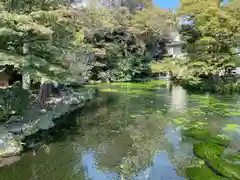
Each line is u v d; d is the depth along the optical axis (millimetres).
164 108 9148
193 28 13336
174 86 15859
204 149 4973
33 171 4047
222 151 4883
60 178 3887
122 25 19406
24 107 6273
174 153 4945
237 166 4148
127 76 19078
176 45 21969
